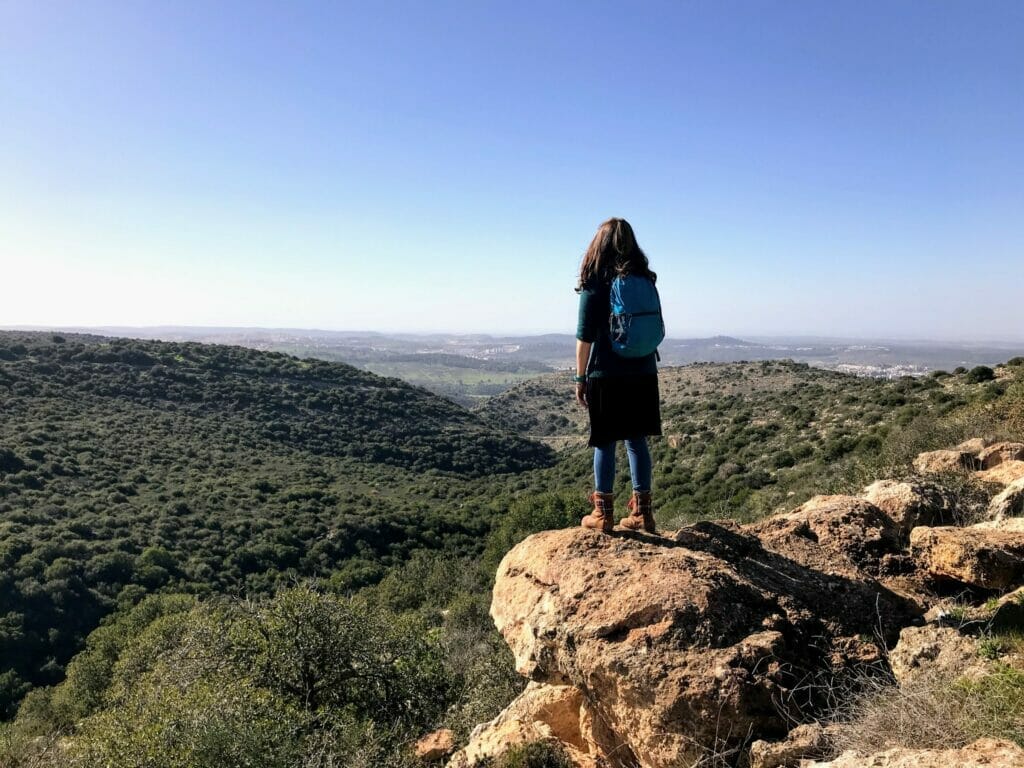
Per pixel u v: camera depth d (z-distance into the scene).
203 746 9.09
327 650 13.48
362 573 33.06
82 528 31.98
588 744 4.07
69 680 21.77
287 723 10.10
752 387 51.88
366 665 13.61
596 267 3.80
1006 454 6.60
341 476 52.69
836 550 4.32
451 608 26.44
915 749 2.27
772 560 4.06
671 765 2.88
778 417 37.31
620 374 3.82
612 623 3.29
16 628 23.70
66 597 26.06
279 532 35.94
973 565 3.67
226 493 41.44
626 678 3.08
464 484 54.38
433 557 36.00
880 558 4.22
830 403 35.78
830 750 2.55
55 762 12.35
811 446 28.50
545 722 4.43
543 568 4.06
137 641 20.98
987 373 28.00
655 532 4.25
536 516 30.56
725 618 3.16
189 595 26.52
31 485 36.28
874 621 3.51
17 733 18.55
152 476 42.50
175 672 13.15
